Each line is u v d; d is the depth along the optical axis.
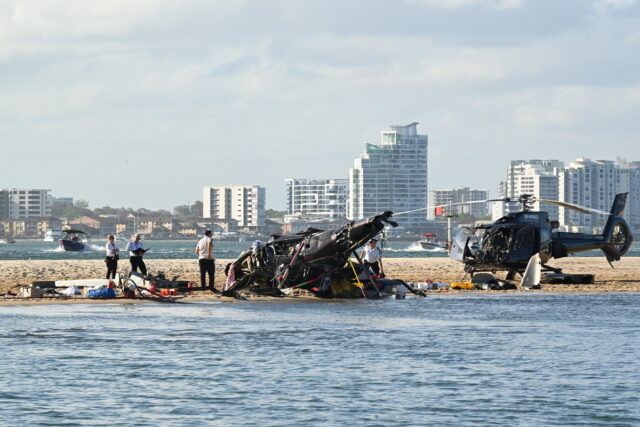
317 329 53.69
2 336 49.81
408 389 37.25
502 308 66.19
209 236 73.75
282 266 69.75
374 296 72.69
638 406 34.41
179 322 56.47
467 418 32.81
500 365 42.28
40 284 75.06
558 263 145.75
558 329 54.47
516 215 83.44
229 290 71.38
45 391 36.50
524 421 32.41
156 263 128.50
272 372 40.50
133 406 34.38
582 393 36.50
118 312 61.75
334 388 37.38
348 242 69.12
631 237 91.94
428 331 53.19
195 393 36.41
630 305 68.88
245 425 31.91
